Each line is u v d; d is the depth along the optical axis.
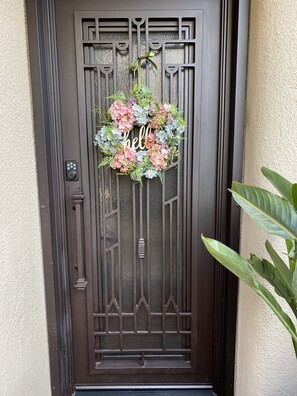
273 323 1.05
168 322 1.39
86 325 1.39
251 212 0.71
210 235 1.33
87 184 1.29
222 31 1.18
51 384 1.30
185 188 1.30
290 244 0.75
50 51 1.18
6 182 0.94
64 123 1.25
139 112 1.17
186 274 1.36
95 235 1.33
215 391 1.40
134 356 1.41
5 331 0.93
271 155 0.98
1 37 0.91
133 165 1.20
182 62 1.23
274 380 1.08
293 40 0.90
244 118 1.15
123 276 1.36
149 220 1.32
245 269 0.73
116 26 1.20
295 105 0.92
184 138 1.25
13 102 0.99
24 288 1.07
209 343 1.40
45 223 1.21
